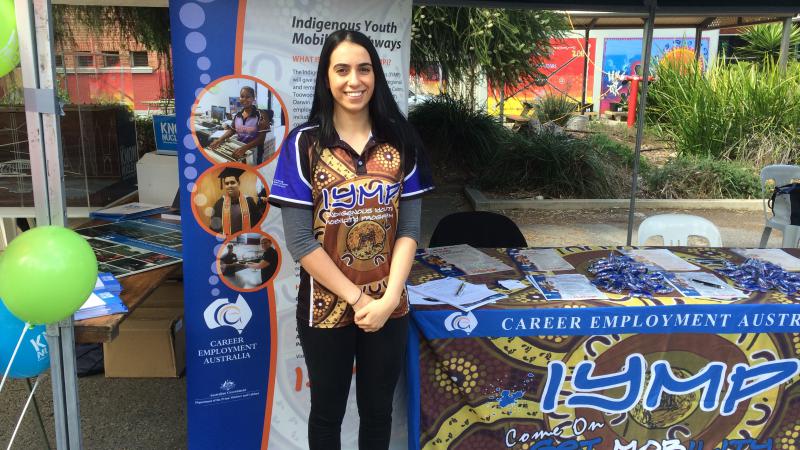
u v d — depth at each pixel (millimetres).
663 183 7848
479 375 2156
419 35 8078
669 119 9805
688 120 8898
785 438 2326
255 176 2268
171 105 6441
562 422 2229
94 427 2809
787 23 8641
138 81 6457
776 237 6215
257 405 2418
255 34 2172
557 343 2154
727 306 2172
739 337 2205
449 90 9000
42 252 1662
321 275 1760
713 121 8664
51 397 3047
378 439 1968
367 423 1958
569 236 6207
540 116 10891
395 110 1849
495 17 7891
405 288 1928
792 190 4285
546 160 7762
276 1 2170
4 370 1915
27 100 1768
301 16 2209
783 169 4695
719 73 9156
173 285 3537
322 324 1819
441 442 2195
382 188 1785
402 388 2342
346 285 1767
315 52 2252
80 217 3697
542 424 2225
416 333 2111
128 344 3193
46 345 1926
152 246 2695
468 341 2121
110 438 2732
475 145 8648
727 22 8898
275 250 2328
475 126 8734
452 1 3736
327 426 1931
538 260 2691
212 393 2352
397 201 1847
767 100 8477
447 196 7836
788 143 8195
